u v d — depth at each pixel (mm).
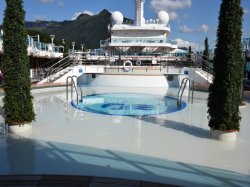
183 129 9906
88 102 16266
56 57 36062
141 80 26578
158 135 8992
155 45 37969
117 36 38750
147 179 5559
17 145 7648
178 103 15344
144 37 38500
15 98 8703
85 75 28844
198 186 5301
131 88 25094
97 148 7527
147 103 16297
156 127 10133
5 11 8367
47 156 6805
